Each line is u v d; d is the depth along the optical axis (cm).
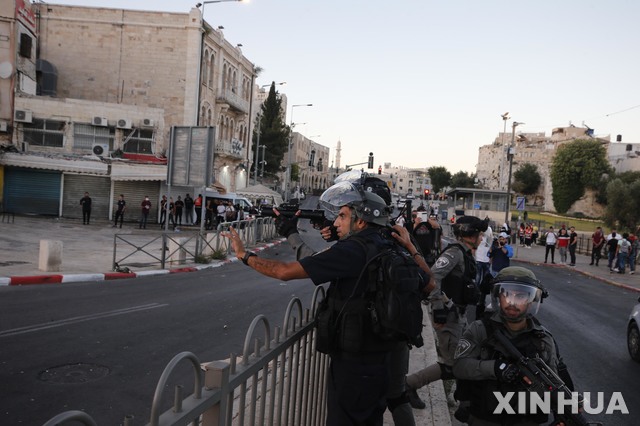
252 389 241
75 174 2980
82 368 573
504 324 288
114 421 445
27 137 3147
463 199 5838
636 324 795
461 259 436
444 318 425
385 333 262
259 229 2456
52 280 1147
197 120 3772
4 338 669
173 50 3691
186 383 546
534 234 4116
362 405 269
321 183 13925
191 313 903
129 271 1343
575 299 1480
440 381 568
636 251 2414
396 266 261
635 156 8275
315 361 342
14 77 3073
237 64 4631
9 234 1997
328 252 266
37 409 455
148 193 3075
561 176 8188
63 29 3694
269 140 7800
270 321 877
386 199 407
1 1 3012
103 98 3706
